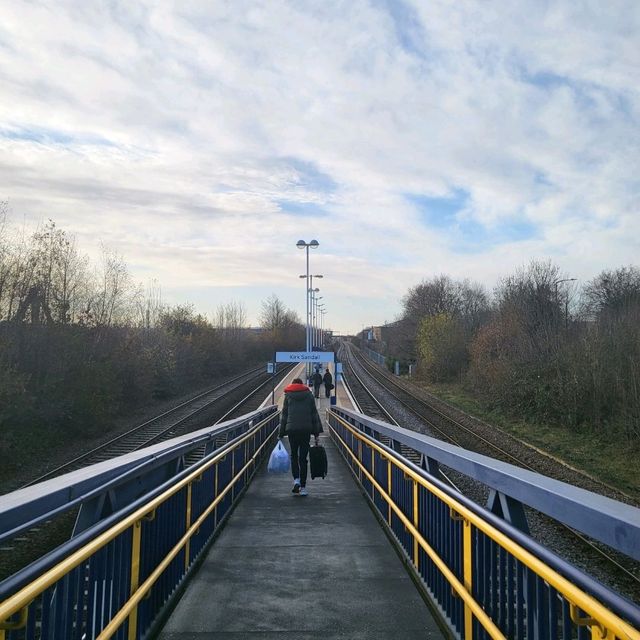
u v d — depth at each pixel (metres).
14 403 19.09
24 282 24.16
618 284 43.59
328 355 32.72
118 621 3.23
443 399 37.16
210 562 5.65
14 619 2.25
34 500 2.71
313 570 5.39
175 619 4.26
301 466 9.37
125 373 31.83
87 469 3.80
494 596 3.25
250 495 9.40
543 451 19.67
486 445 19.64
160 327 44.22
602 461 18.69
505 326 36.00
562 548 8.57
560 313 35.31
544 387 25.95
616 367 22.06
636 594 7.07
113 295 32.84
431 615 4.34
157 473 5.79
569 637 2.30
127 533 3.60
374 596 4.72
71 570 2.71
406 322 74.38
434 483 4.45
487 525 3.18
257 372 65.00
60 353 23.34
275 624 4.17
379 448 7.22
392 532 6.34
